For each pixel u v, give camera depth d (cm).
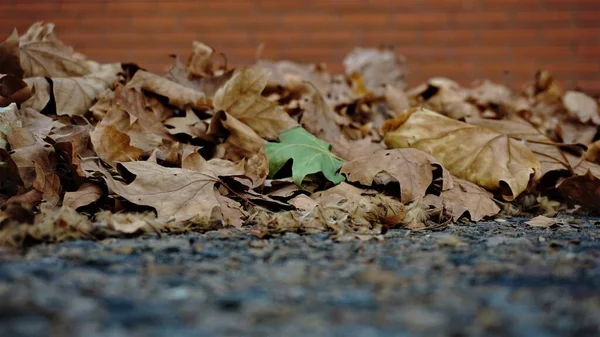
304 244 135
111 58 291
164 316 114
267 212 146
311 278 125
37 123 152
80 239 135
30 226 133
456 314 116
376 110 183
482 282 125
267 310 118
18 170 143
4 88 154
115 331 106
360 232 140
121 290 122
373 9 282
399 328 109
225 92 160
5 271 125
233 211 144
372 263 129
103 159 148
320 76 200
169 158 151
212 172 148
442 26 280
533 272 127
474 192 153
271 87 178
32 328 106
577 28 274
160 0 289
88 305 118
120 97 158
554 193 161
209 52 178
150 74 163
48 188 143
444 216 148
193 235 138
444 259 131
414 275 126
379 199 149
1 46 158
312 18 283
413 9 281
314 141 157
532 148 163
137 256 130
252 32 286
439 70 280
